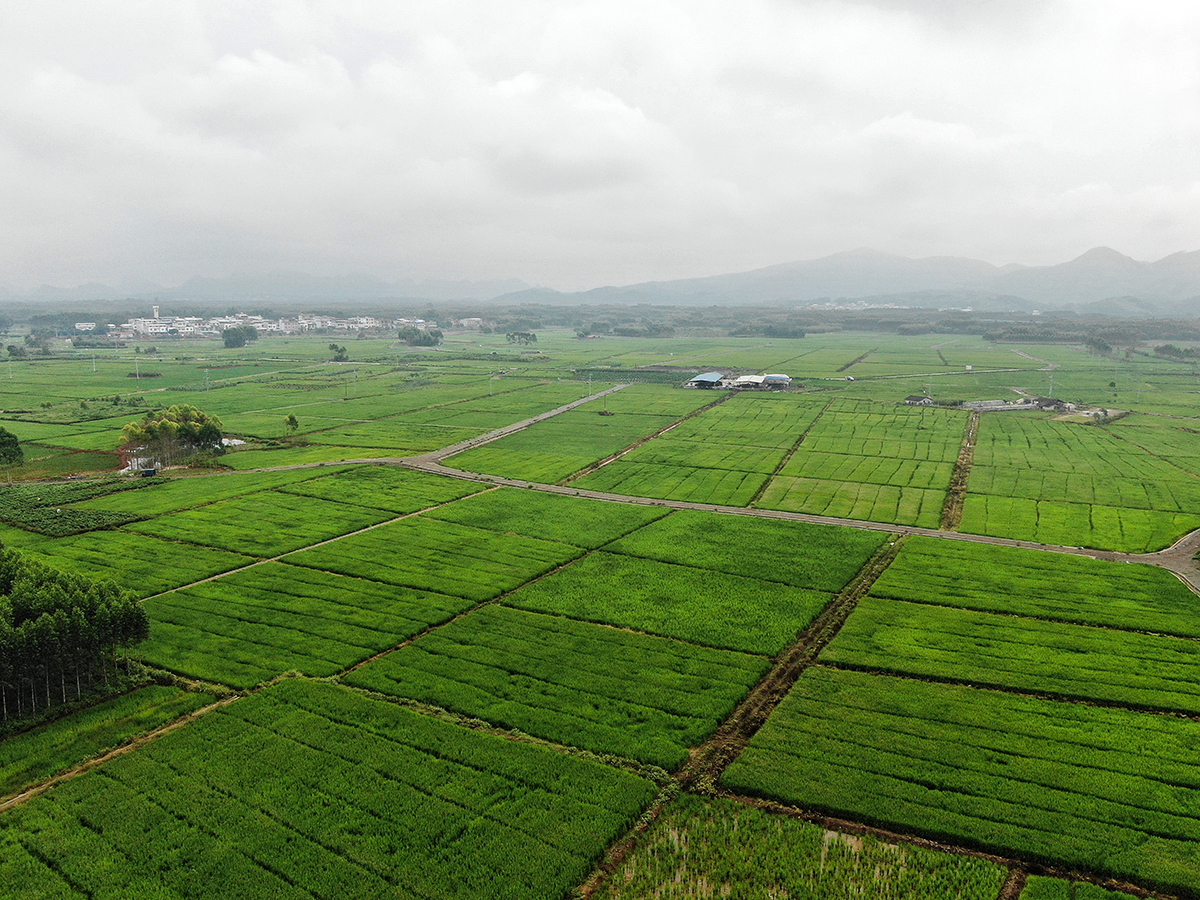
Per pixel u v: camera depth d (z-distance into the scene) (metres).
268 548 94.19
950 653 67.19
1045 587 82.75
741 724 57.19
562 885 40.69
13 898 39.50
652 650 68.06
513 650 67.88
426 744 53.22
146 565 87.50
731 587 83.19
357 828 45.12
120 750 53.28
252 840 44.00
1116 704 58.97
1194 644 68.94
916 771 50.22
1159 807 46.44
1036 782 49.16
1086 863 42.09
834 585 84.06
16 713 57.62
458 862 42.31
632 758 52.25
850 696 60.00
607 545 97.62
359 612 75.56
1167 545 99.00
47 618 58.22
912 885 41.16
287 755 52.00
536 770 50.53
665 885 41.38
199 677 62.94
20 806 46.81
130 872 41.53
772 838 44.69
